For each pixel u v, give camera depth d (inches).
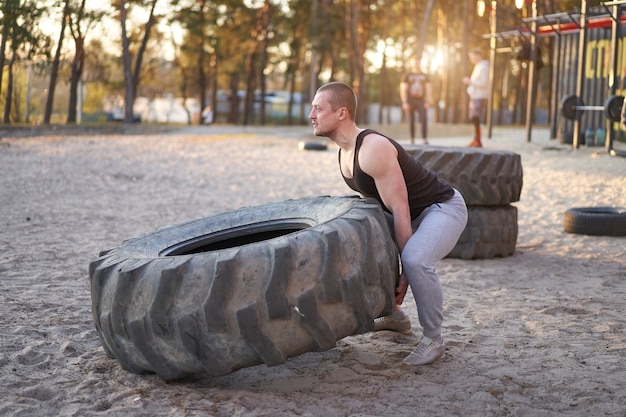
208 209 415.5
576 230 343.3
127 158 695.7
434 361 170.6
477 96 684.7
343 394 152.1
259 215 188.4
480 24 1766.7
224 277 141.1
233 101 2098.9
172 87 2327.8
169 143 893.8
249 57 1936.5
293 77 2146.9
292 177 567.5
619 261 289.7
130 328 150.2
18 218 370.6
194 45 1772.9
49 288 238.5
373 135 162.2
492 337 191.3
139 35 1507.1
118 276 152.5
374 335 193.8
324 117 164.2
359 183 166.9
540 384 157.4
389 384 157.8
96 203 428.8
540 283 255.9
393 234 172.4
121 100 1871.3
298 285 142.4
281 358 142.9
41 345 181.0
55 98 1622.8
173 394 150.3
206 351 143.9
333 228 148.5
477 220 292.0
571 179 512.7
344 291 146.4
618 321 206.8
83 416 139.6
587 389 153.7
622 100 606.2
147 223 369.1
